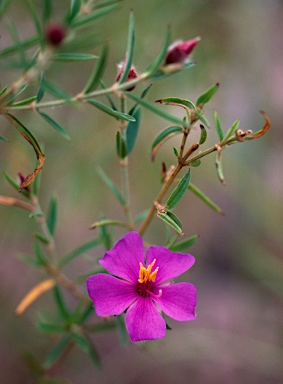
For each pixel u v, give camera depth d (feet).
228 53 1.40
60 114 1.24
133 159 1.39
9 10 1.14
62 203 1.39
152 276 0.61
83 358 1.48
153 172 1.38
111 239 0.75
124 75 0.61
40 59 0.58
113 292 0.61
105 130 1.29
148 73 0.59
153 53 1.24
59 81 1.20
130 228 0.74
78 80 1.26
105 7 0.63
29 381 1.39
